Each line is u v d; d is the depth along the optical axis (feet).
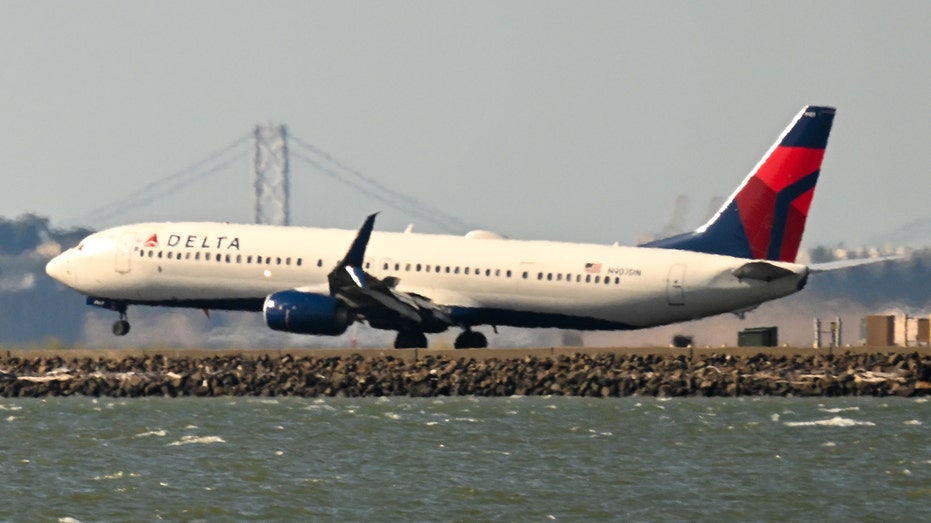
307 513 451.12
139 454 549.13
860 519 445.37
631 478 500.33
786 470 513.04
